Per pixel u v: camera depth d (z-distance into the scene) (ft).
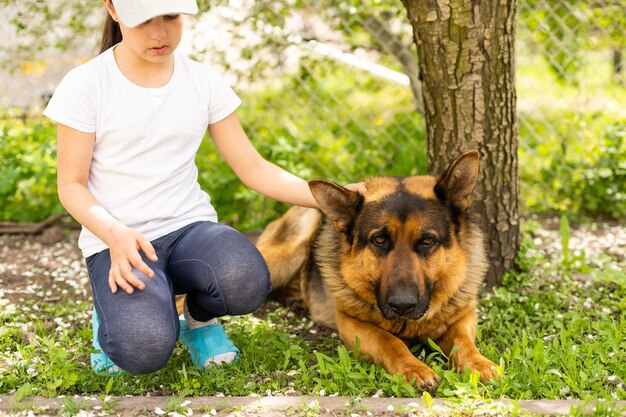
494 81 15.15
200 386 11.12
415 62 23.16
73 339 13.41
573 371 10.97
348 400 10.43
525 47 25.31
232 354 11.92
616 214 22.16
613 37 23.67
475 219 15.10
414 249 11.96
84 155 10.68
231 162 12.39
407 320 12.69
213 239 11.09
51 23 22.66
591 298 15.24
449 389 10.81
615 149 22.15
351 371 11.50
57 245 20.53
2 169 21.52
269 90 24.75
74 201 10.40
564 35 23.93
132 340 10.03
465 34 14.73
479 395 10.32
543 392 10.57
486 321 14.08
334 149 23.50
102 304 10.41
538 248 19.35
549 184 22.95
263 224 21.83
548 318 13.89
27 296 16.21
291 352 12.10
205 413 10.14
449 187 12.60
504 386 10.48
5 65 23.82
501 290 15.24
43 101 24.86
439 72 15.21
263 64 22.76
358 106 26.27
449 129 15.53
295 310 15.98
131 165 10.96
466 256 12.91
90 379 11.27
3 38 24.26
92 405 10.40
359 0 22.16
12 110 24.27
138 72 10.91
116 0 10.00
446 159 15.76
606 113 24.02
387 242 12.03
